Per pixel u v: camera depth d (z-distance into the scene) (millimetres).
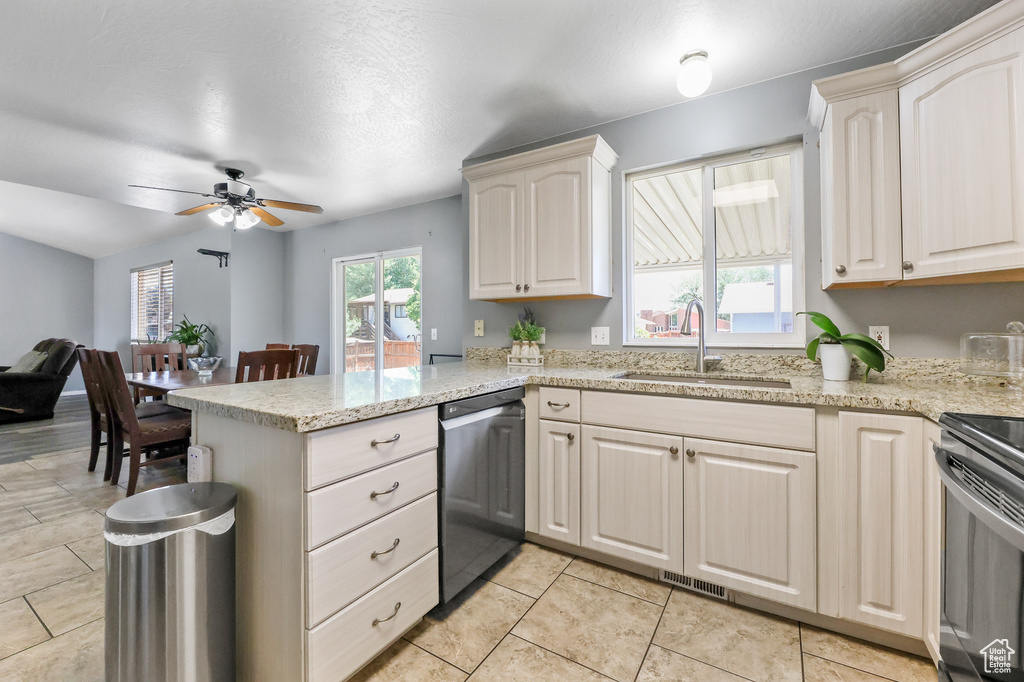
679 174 2488
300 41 1862
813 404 1523
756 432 1617
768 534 1604
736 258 2342
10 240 6754
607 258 2510
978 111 1431
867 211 1700
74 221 5766
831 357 1831
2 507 2623
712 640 1531
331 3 1648
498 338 2955
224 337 5105
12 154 2994
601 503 1923
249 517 1288
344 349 5016
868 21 1756
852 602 1474
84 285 7473
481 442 1814
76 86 2188
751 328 2307
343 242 4895
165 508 1154
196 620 1138
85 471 3291
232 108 2406
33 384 5086
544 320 2750
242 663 1314
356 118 2529
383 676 1365
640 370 2365
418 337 4480
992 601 875
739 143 2221
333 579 1205
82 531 2316
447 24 1765
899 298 1889
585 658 1446
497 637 1544
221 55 1954
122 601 1090
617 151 2549
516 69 2068
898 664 1413
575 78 2143
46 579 1884
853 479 1463
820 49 1932
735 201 2350
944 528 1154
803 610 1594
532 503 2107
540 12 1704
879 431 1430
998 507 831
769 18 1740
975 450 941
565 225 2354
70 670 1384
